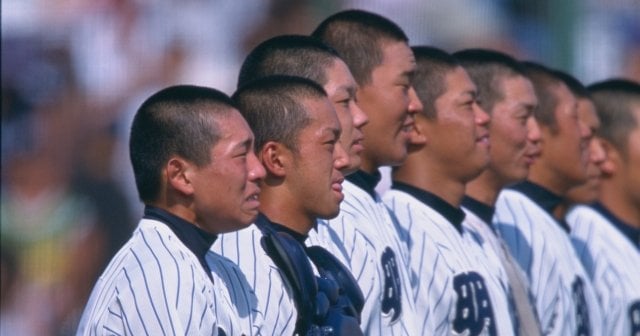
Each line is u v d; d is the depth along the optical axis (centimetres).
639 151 3894
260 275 2455
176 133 2331
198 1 5622
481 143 3106
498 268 3238
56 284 4916
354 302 2609
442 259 3052
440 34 5828
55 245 4956
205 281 2289
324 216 2583
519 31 5844
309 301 2462
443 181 3108
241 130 2356
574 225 3906
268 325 2430
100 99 5356
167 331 2209
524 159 3322
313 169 2556
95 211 5050
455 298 3050
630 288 3891
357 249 2758
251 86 2595
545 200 3581
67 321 4894
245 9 5600
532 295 3450
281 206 2569
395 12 5703
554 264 3500
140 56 5484
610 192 3941
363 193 2869
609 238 3919
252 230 2509
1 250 4900
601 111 3931
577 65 5741
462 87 3089
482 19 5906
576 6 5747
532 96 3334
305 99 2564
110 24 5494
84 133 5244
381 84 2888
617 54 6212
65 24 5459
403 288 2895
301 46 2764
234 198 2341
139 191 2366
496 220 3531
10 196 5025
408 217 3070
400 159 2912
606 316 3850
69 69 5391
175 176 2331
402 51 2909
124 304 2228
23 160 5106
